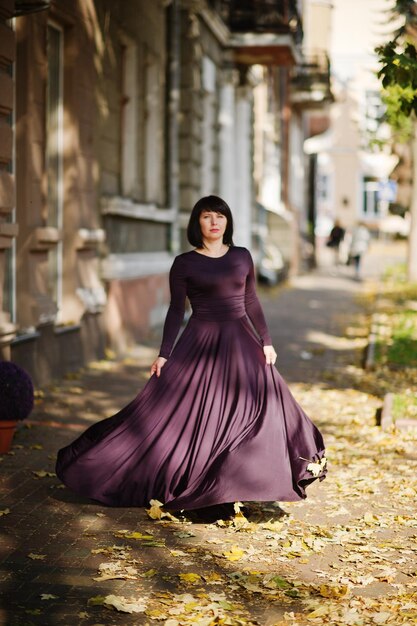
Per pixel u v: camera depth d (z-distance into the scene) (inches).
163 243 736.3
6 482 282.4
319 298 1010.1
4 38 363.3
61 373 472.4
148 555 220.7
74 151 495.8
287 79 1376.7
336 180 2541.8
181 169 794.2
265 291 1069.8
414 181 1064.8
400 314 791.1
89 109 515.5
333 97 1517.0
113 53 575.5
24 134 420.5
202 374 247.3
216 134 948.6
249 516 253.0
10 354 402.3
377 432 360.5
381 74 331.3
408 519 253.3
